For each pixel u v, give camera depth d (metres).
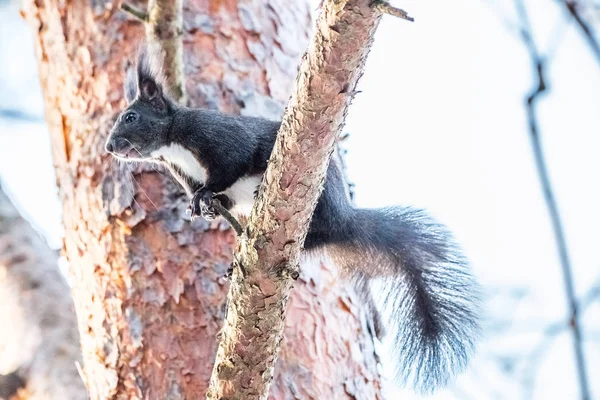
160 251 10.25
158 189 10.51
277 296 7.88
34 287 11.76
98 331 10.17
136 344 9.98
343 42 6.52
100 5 11.20
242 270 7.82
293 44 11.62
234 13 11.39
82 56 11.16
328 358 10.34
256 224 7.68
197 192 10.24
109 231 10.39
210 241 10.30
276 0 11.69
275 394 9.96
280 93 11.30
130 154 10.55
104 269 10.31
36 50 11.62
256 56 11.31
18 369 10.97
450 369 10.49
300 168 7.32
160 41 10.58
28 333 11.25
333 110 6.99
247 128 10.63
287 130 7.23
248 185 10.53
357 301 10.85
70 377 10.80
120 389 9.95
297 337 10.27
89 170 10.74
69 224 10.77
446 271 11.01
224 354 8.20
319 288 10.56
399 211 11.24
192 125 10.62
